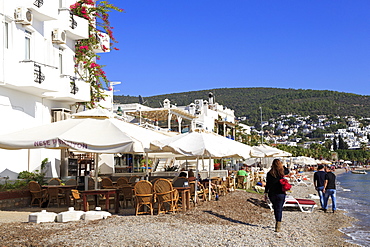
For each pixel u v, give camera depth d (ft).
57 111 71.61
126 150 39.88
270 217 48.91
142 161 106.52
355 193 111.55
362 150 647.97
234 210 51.24
